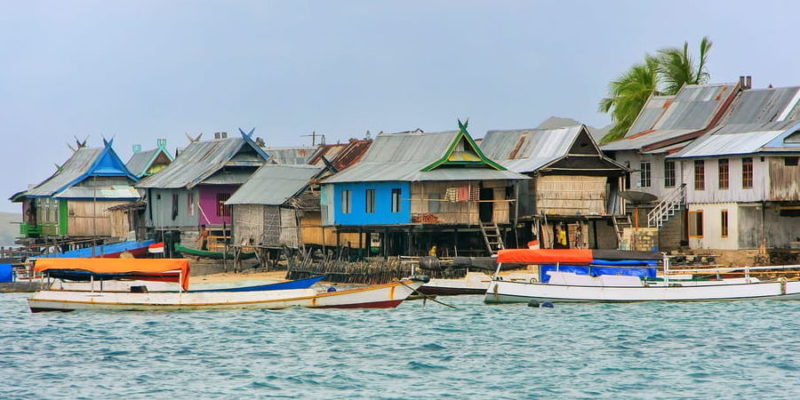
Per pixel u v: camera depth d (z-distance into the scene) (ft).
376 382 489.26
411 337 591.78
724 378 495.00
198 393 470.80
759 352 549.95
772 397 461.37
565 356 541.34
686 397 461.78
